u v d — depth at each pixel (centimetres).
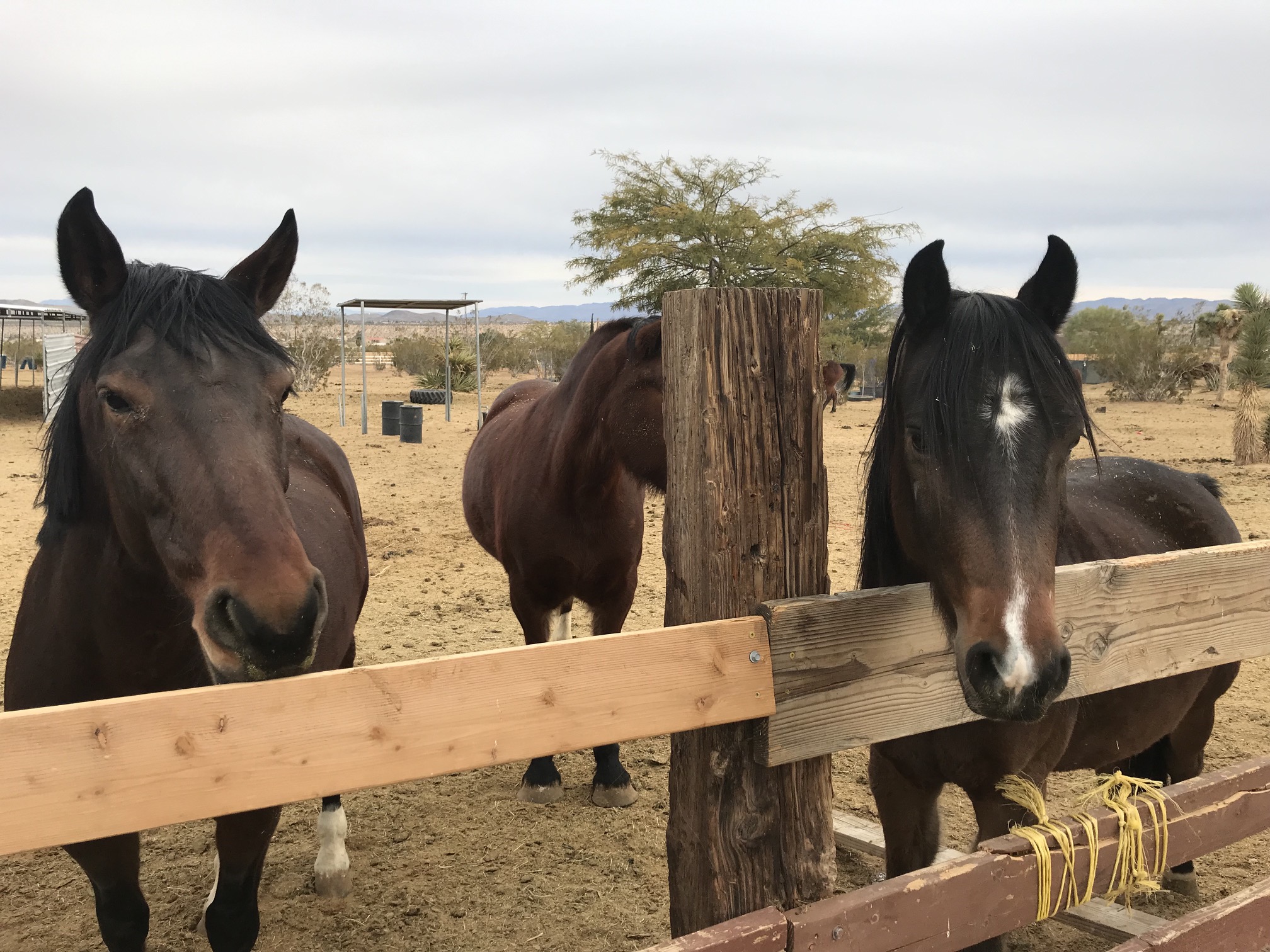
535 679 131
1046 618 157
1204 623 215
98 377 179
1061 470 175
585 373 378
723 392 154
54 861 331
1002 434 166
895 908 162
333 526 296
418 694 123
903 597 172
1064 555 234
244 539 155
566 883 321
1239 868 332
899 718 174
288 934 289
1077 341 4084
